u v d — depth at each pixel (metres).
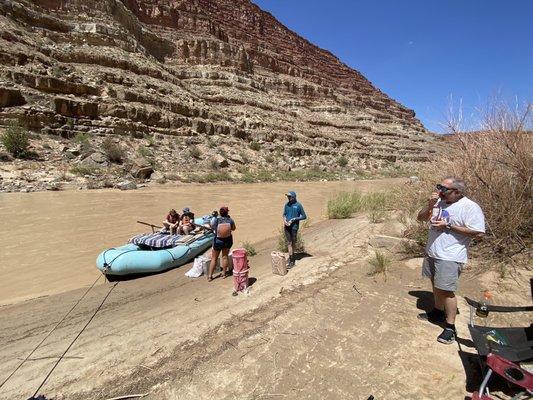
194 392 3.22
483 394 2.85
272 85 84.56
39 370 3.75
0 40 30.17
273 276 6.44
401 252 7.18
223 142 42.19
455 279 3.82
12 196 17.70
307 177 39.50
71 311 5.45
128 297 6.04
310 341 3.97
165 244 8.52
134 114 34.56
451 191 3.88
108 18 46.03
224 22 98.69
